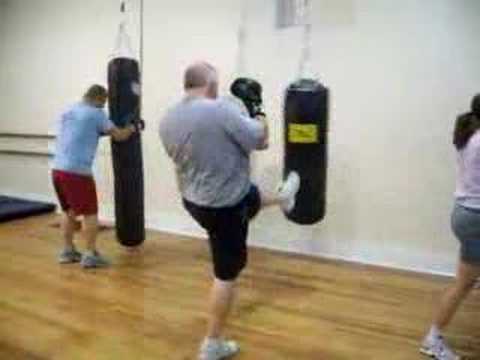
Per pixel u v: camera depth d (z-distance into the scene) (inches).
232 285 111.0
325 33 179.6
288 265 177.5
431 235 168.1
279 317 135.1
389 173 173.2
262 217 198.1
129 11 225.0
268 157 193.8
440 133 163.8
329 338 123.2
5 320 131.6
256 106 138.1
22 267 173.2
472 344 120.1
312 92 146.8
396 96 169.6
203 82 108.6
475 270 107.3
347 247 182.7
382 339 122.8
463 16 157.6
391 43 168.9
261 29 192.2
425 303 144.5
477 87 157.5
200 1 205.5
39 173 266.7
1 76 275.9
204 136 104.4
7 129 276.4
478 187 103.7
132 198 181.2
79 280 161.2
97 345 118.6
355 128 177.5
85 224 173.3
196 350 116.7
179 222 220.2
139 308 139.9
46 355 113.6
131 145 178.9
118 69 176.1
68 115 169.9
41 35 256.1
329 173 183.3
